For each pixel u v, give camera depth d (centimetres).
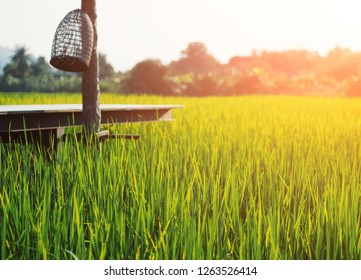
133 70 6350
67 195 710
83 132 1034
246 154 1019
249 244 582
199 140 1137
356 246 598
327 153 1027
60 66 984
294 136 1230
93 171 790
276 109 2553
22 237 595
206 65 11431
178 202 674
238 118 1884
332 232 609
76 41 945
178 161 860
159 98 3375
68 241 597
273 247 554
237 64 12306
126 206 684
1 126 910
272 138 1252
